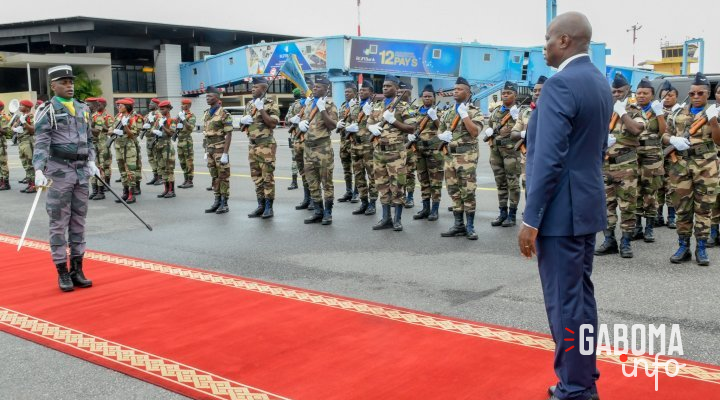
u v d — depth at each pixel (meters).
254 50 39.97
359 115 9.20
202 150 23.44
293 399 3.37
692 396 3.29
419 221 8.80
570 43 3.09
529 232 3.04
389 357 3.92
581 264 3.11
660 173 7.09
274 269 6.30
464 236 7.72
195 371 3.78
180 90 46.81
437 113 8.81
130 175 11.17
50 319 4.79
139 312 4.93
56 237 5.52
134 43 45.75
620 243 6.83
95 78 43.59
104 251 7.27
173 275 6.07
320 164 8.55
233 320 4.69
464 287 5.55
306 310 4.90
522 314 4.76
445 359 3.86
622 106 6.37
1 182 13.37
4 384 3.70
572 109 2.96
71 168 5.57
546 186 2.99
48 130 5.45
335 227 8.47
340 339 4.25
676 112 7.16
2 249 7.35
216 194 9.90
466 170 7.47
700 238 6.12
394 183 8.05
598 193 3.11
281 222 8.91
